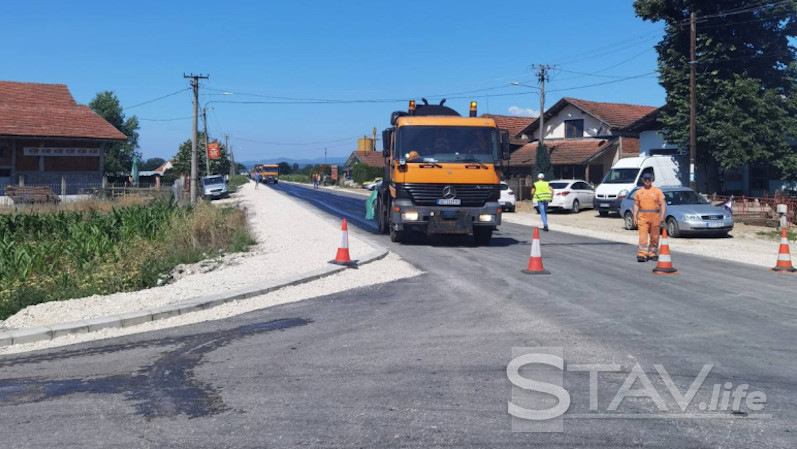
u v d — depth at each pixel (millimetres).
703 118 28422
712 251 15914
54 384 5809
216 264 13438
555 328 7539
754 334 7254
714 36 28531
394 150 16438
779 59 28641
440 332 7441
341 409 5027
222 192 47656
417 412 4938
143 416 4949
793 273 12047
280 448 4324
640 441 4383
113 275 11234
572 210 31453
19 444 4461
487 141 16000
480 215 15820
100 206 28969
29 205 29516
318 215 27953
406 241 17594
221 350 6848
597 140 42562
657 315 8250
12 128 39781
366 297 9727
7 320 8336
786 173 28250
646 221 13656
